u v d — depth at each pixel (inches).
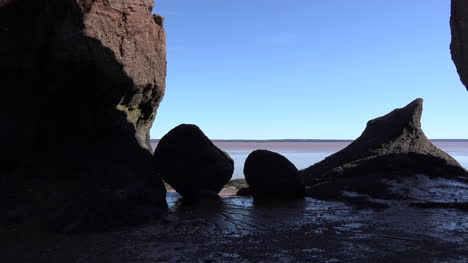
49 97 402.6
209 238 310.8
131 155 447.8
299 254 263.0
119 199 366.3
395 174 552.1
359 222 364.2
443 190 491.8
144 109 520.1
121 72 437.1
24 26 378.6
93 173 400.2
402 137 644.1
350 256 255.9
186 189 496.1
